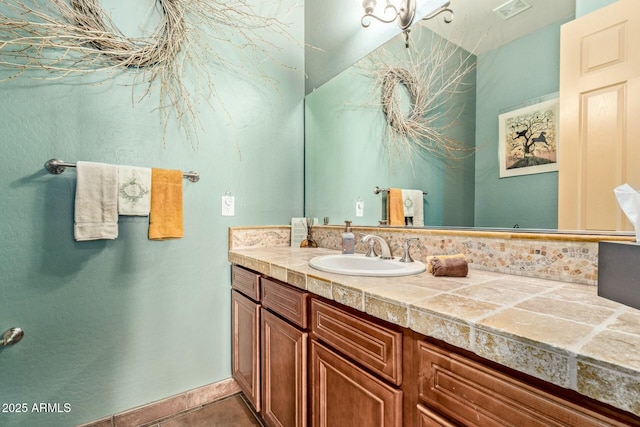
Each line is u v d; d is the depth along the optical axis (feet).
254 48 5.86
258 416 4.89
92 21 4.22
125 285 4.54
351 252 4.78
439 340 2.01
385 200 4.83
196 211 5.16
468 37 3.64
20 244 3.84
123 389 4.55
